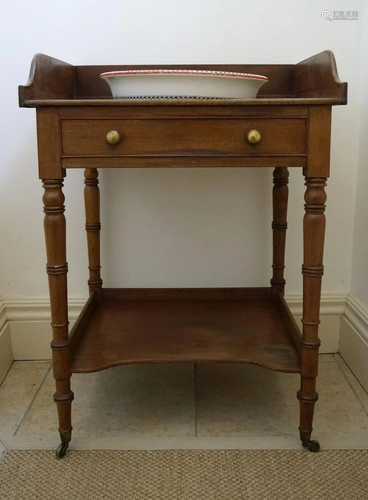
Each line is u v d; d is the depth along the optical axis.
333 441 0.97
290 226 1.29
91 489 0.84
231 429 1.01
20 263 1.30
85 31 1.19
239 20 1.18
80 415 1.06
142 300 1.25
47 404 1.11
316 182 0.84
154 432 1.00
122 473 0.88
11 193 1.26
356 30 1.18
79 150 0.83
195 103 0.80
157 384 1.19
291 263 1.32
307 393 0.92
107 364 0.93
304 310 0.90
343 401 1.11
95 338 1.04
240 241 1.30
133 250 1.31
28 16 1.18
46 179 0.84
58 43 1.19
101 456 0.93
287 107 0.81
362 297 1.24
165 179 1.27
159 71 0.85
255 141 0.81
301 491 0.83
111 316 1.16
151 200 1.28
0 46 1.18
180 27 1.19
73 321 1.33
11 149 1.24
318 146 0.82
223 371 1.25
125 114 0.82
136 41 1.19
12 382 1.22
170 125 0.82
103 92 1.15
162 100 0.80
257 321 1.12
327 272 1.32
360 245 1.25
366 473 0.88
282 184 1.18
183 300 1.25
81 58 1.20
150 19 1.18
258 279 1.33
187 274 1.32
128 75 0.87
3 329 1.27
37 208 1.27
